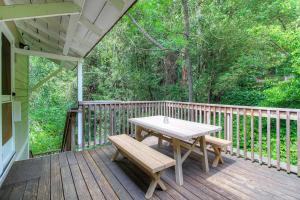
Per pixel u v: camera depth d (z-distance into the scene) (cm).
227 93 830
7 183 251
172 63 967
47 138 947
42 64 1075
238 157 342
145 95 959
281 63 691
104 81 1013
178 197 218
